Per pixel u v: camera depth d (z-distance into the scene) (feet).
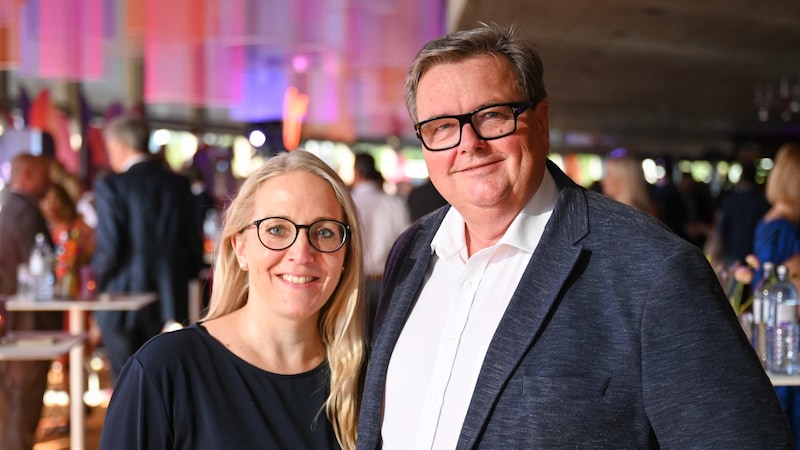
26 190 15.88
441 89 5.11
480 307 5.18
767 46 26.08
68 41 21.70
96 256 15.20
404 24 22.16
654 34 24.02
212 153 36.99
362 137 64.90
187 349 5.68
